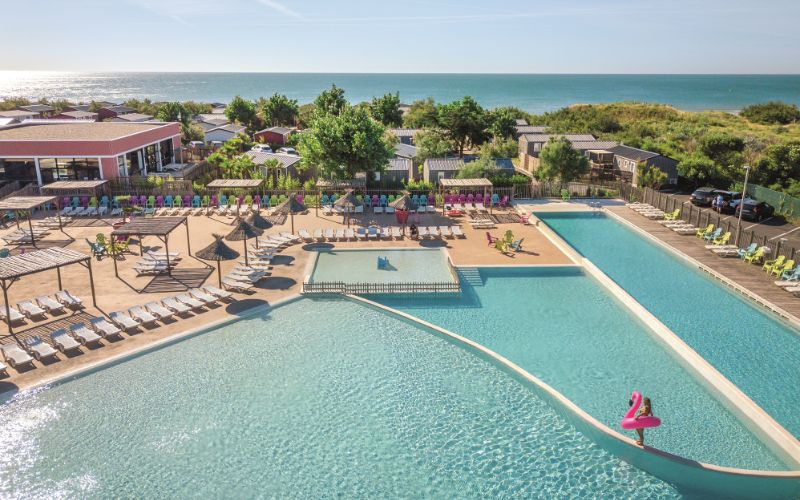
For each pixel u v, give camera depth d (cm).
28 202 3431
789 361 2128
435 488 1509
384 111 9438
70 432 1711
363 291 2738
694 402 1881
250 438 1698
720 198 4278
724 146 6184
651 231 3847
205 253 2673
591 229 4066
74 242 3491
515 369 2030
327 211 4269
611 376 2045
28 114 9081
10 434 1697
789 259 2981
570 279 3000
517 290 2842
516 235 3744
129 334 2294
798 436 1695
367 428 1750
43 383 1930
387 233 3753
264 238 3612
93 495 1470
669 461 1583
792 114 10875
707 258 3253
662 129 9425
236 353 2192
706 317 2519
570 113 11438
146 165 5425
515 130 8062
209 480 1529
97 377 2005
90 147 4488
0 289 2725
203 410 1828
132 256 3250
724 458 1617
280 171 5306
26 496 1465
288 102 10138
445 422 1783
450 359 2169
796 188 4984
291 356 2177
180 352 2194
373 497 1477
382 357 2178
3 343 2183
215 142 7550
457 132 7481
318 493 1489
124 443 1667
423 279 2930
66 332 2267
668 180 5356
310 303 2678
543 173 5291
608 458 1633
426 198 4484
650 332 2384
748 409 1781
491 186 4309
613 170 5641
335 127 4478
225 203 4462
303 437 1706
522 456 1638
